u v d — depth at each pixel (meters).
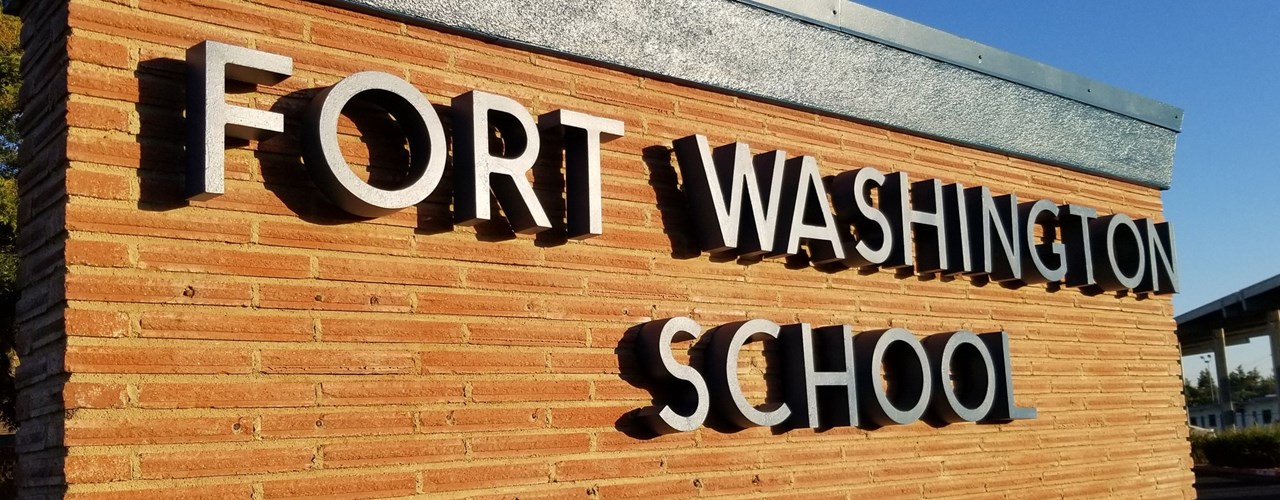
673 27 6.35
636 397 5.86
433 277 5.17
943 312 7.65
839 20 7.19
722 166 6.37
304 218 4.82
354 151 5.04
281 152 4.80
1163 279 9.23
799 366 6.45
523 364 5.42
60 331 4.18
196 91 4.46
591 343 5.73
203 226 4.52
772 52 6.86
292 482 4.57
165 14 4.58
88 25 4.37
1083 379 8.59
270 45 4.85
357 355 4.86
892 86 7.58
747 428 6.30
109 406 4.16
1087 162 9.05
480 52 5.57
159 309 4.36
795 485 6.48
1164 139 9.78
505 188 5.35
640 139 6.20
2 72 21.77
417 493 4.93
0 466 19.28
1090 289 8.83
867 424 6.96
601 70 6.09
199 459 4.35
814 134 7.15
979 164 8.25
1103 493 8.49
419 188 4.94
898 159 7.67
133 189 4.37
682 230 6.30
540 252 5.61
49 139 4.46
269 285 4.67
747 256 6.54
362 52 5.13
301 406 4.66
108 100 4.37
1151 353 9.27
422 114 5.01
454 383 5.15
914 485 7.16
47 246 4.43
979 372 7.53
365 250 4.97
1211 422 85.94
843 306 7.04
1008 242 7.87
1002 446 7.82
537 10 5.74
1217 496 20.81
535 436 5.39
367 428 4.82
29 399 4.54
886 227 7.06
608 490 5.62
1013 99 8.44
